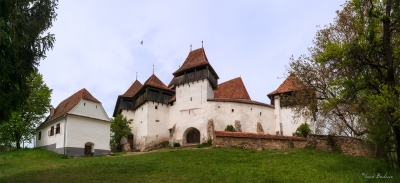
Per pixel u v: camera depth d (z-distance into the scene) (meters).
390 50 17.91
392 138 17.12
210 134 39.09
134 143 47.53
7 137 37.47
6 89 13.73
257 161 23.45
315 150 28.80
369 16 18.14
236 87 48.50
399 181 15.78
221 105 41.81
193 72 44.38
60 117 34.22
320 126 41.03
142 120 46.12
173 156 26.14
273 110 45.56
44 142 37.28
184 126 43.09
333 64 19.88
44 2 15.62
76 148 33.62
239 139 31.94
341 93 18.88
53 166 22.66
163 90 47.16
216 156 25.81
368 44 18.16
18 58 14.94
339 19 27.00
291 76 30.67
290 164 21.72
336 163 21.64
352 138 29.02
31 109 38.97
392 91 16.45
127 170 19.97
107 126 37.53
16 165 25.05
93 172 19.47
